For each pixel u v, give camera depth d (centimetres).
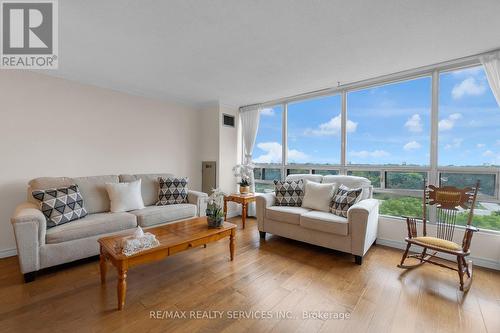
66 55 245
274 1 161
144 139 386
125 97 363
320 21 184
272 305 181
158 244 198
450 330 155
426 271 237
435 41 215
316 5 165
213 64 269
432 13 174
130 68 280
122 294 174
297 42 218
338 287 207
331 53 240
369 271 237
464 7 166
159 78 314
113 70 286
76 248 233
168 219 312
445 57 248
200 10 171
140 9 170
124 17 180
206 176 458
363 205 261
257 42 218
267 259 266
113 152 351
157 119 403
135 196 310
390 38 210
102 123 339
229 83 334
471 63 257
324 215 287
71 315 166
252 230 379
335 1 161
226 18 181
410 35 205
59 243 224
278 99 421
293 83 333
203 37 209
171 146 423
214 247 301
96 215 274
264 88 355
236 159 473
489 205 253
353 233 257
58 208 238
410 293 198
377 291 201
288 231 311
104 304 179
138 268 239
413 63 264
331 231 267
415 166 298
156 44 222
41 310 171
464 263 219
